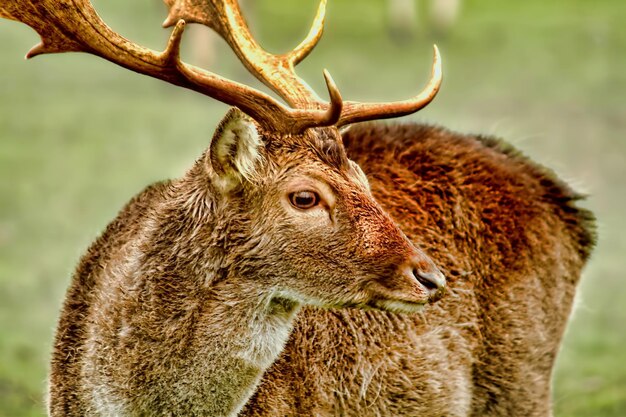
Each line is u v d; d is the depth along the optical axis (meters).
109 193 26.50
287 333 9.28
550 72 40.19
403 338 10.31
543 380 11.32
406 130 11.16
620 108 36.00
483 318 10.79
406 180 10.71
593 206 27.16
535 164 11.60
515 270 10.87
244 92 8.91
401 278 8.88
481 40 43.88
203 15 10.26
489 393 11.03
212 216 9.02
